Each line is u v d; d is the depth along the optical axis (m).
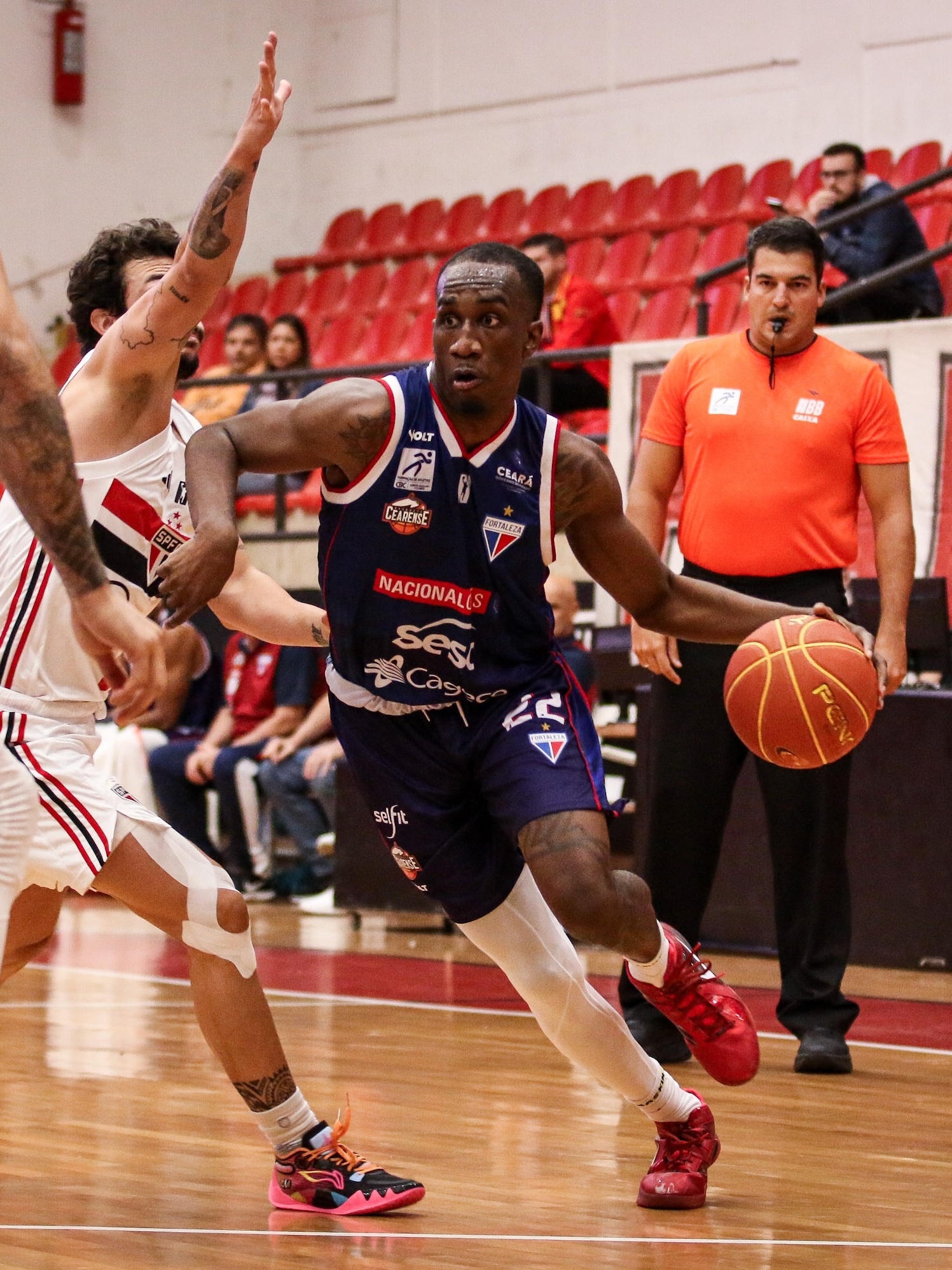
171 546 5.48
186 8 31.28
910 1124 7.32
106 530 5.34
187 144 31.41
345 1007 10.59
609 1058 5.68
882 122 25.31
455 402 5.26
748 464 8.67
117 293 5.89
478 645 5.53
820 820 8.70
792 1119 7.39
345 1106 7.49
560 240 18.78
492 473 5.35
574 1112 7.46
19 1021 9.92
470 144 29.83
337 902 15.38
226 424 5.28
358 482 5.33
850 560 8.77
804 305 8.66
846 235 17.64
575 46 28.61
